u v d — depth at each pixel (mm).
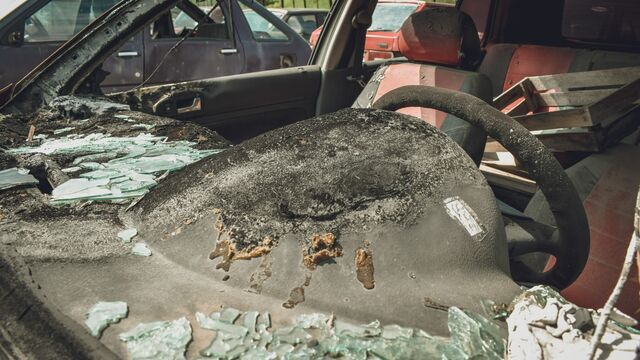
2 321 725
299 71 2797
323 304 780
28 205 1056
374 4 2902
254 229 885
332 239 857
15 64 4480
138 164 1310
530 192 2248
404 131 1041
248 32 5652
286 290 801
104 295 777
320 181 936
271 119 2762
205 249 876
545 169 1170
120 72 4797
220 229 899
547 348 689
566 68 2764
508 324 759
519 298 808
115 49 2191
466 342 727
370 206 902
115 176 1218
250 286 809
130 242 920
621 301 1853
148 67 4945
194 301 775
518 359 683
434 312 778
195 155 1407
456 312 779
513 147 1193
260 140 1062
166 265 862
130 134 1637
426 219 901
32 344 686
